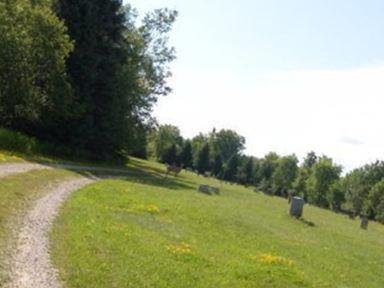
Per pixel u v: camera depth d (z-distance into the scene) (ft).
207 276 55.98
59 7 187.52
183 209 102.22
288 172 515.09
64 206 80.07
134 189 124.67
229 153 638.12
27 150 156.56
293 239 100.68
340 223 183.83
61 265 49.39
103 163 207.72
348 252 101.50
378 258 103.50
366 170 462.60
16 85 168.25
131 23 259.60
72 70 190.39
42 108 178.29
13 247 52.11
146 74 258.16
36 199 80.69
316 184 453.58
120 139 220.02
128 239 64.64
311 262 79.00
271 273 62.13
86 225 67.77
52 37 169.17
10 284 42.37
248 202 171.22
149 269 53.42
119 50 208.85
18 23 166.61
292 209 146.10
